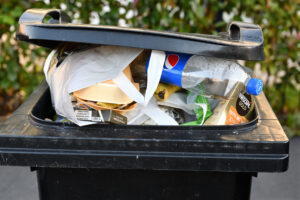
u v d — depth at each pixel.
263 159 1.05
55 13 1.34
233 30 1.21
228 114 1.18
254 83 1.15
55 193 1.20
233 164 1.05
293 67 2.99
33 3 2.55
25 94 2.94
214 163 1.06
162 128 1.10
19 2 2.55
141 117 1.20
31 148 1.07
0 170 2.88
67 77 1.16
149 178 1.17
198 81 1.18
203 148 1.06
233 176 1.16
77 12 2.60
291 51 2.88
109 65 1.15
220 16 2.73
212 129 1.10
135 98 1.12
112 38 1.06
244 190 1.18
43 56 2.79
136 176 1.17
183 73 1.17
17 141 1.07
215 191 1.18
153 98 1.24
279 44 2.86
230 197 1.19
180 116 1.27
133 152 1.07
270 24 2.78
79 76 1.13
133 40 1.06
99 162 1.07
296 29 2.86
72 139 1.07
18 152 1.07
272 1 2.72
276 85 3.06
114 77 1.13
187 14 2.64
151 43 1.06
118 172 1.17
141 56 1.22
